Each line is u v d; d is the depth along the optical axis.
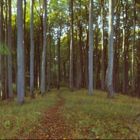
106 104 21.94
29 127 12.75
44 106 21.52
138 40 43.88
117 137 10.16
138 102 25.42
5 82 32.03
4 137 11.01
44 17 35.34
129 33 43.16
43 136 10.91
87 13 45.34
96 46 48.91
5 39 32.66
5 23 32.97
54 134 11.20
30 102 25.22
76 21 47.03
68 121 13.92
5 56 32.66
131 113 16.83
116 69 43.53
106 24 44.97
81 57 52.41
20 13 24.59
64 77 71.56
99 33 49.06
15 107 21.64
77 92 37.56
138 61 45.44
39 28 45.69
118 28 41.31
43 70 35.59
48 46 55.62
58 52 55.31
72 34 41.97
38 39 49.28
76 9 45.66
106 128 11.78
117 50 42.50
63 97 30.25
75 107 20.03
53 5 43.75
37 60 50.22
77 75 50.22
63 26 51.22
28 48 50.88
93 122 13.28
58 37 53.22
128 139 9.97
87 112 17.16
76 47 51.97
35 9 41.00
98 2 44.47
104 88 41.56
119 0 40.00
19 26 24.70
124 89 42.69
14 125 13.47
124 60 42.66
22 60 24.98
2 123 14.20
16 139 10.65
